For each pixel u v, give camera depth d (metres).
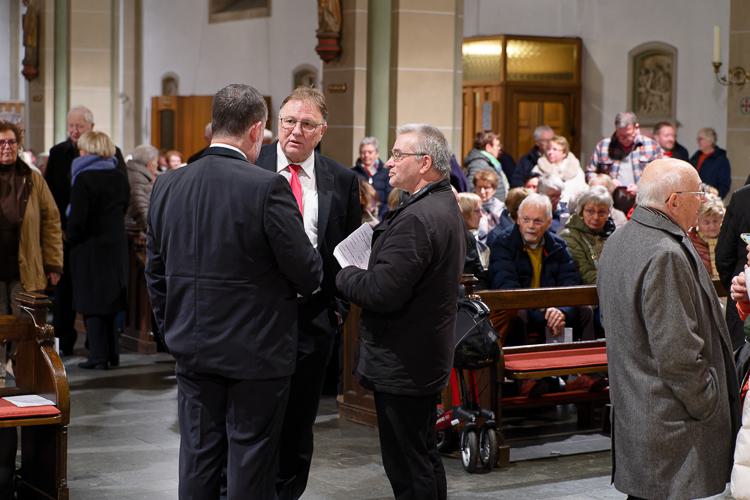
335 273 4.55
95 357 8.37
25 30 16.95
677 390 3.78
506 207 7.15
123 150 19.80
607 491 5.39
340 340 7.25
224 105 3.96
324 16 10.43
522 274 6.66
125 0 19.77
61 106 16.66
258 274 3.87
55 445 4.81
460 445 5.89
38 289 6.97
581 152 14.38
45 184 7.14
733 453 3.93
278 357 3.90
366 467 5.77
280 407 3.95
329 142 10.65
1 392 4.98
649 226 3.88
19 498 5.15
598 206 6.88
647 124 13.35
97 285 8.17
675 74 12.98
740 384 4.23
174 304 3.94
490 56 14.52
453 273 4.23
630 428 3.89
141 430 6.56
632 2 13.51
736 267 6.10
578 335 6.74
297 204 4.28
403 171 4.26
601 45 13.98
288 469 4.54
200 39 18.42
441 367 4.24
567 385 6.71
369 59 10.34
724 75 12.32
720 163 11.27
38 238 7.00
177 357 3.91
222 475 4.56
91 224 8.17
